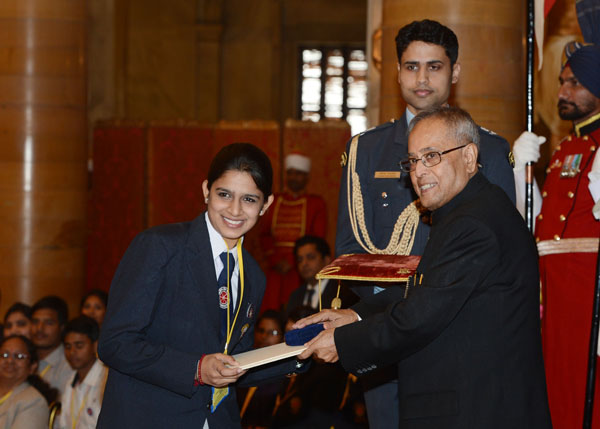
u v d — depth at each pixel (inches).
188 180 498.3
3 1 373.1
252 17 773.3
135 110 737.0
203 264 146.9
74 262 381.7
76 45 381.1
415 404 139.3
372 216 177.2
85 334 247.3
